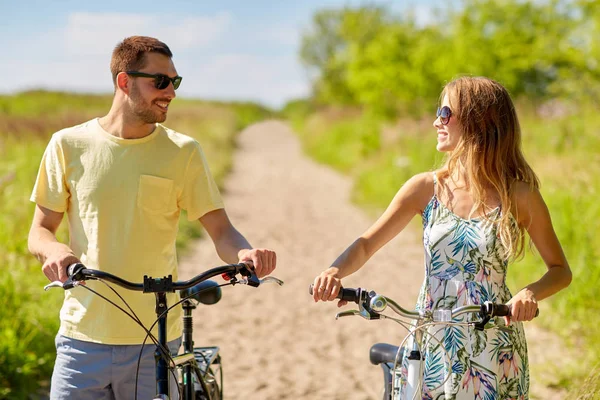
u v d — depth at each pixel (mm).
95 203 4020
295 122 57188
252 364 7691
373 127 28125
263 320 9234
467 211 3764
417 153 20625
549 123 17125
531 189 3826
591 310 8180
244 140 42531
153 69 3982
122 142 4055
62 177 4090
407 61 28500
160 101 4023
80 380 3994
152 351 4027
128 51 4004
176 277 4270
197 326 8938
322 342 8430
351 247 3879
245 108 73000
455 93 3867
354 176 24422
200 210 4191
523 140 15938
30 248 3945
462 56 23812
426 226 3840
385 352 4254
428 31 27594
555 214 10289
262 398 6781
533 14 23516
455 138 3869
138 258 4031
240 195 20438
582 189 10938
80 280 3457
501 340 3658
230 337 8562
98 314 3992
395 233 3959
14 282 7883
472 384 3609
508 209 3725
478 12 24406
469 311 3404
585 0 16297
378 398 6809
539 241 3902
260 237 14602
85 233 4039
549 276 3793
